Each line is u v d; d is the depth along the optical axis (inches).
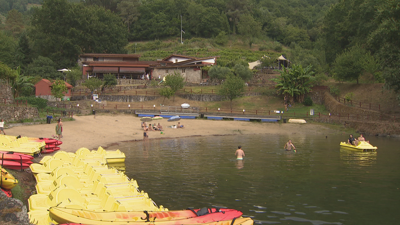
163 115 2106.3
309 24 6013.8
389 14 1644.9
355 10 2748.5
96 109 2063.2
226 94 2322.8
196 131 1710.1
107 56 3191.4
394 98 1978.3
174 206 479.2
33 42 3491.6
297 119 2023.9
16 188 500.4
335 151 1069.1
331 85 2443.4
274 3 6569.9
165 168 771.4
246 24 4867.1
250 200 510.6
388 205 487.5
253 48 4564.5
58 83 2098.9
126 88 2610.7
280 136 1606.8
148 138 1435.8
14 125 1227.9
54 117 1568.7
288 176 681.6
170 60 3272.6
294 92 2333.9
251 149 1113.4
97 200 434.3
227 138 1507.1
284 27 5585.6
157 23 5002.5
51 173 548.4
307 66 2490.2
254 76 2960.1
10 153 636.1
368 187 591.5
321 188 583.5
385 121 1754.4
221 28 5088.6
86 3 5300.2
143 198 437.4
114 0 5324.8
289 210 464.1
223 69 2746.1
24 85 1940.2
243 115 2075.5
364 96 2149.4
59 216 334.3
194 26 5147.6
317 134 1704.0
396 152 1051.3
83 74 3014.3
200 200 509.0
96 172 573.3
